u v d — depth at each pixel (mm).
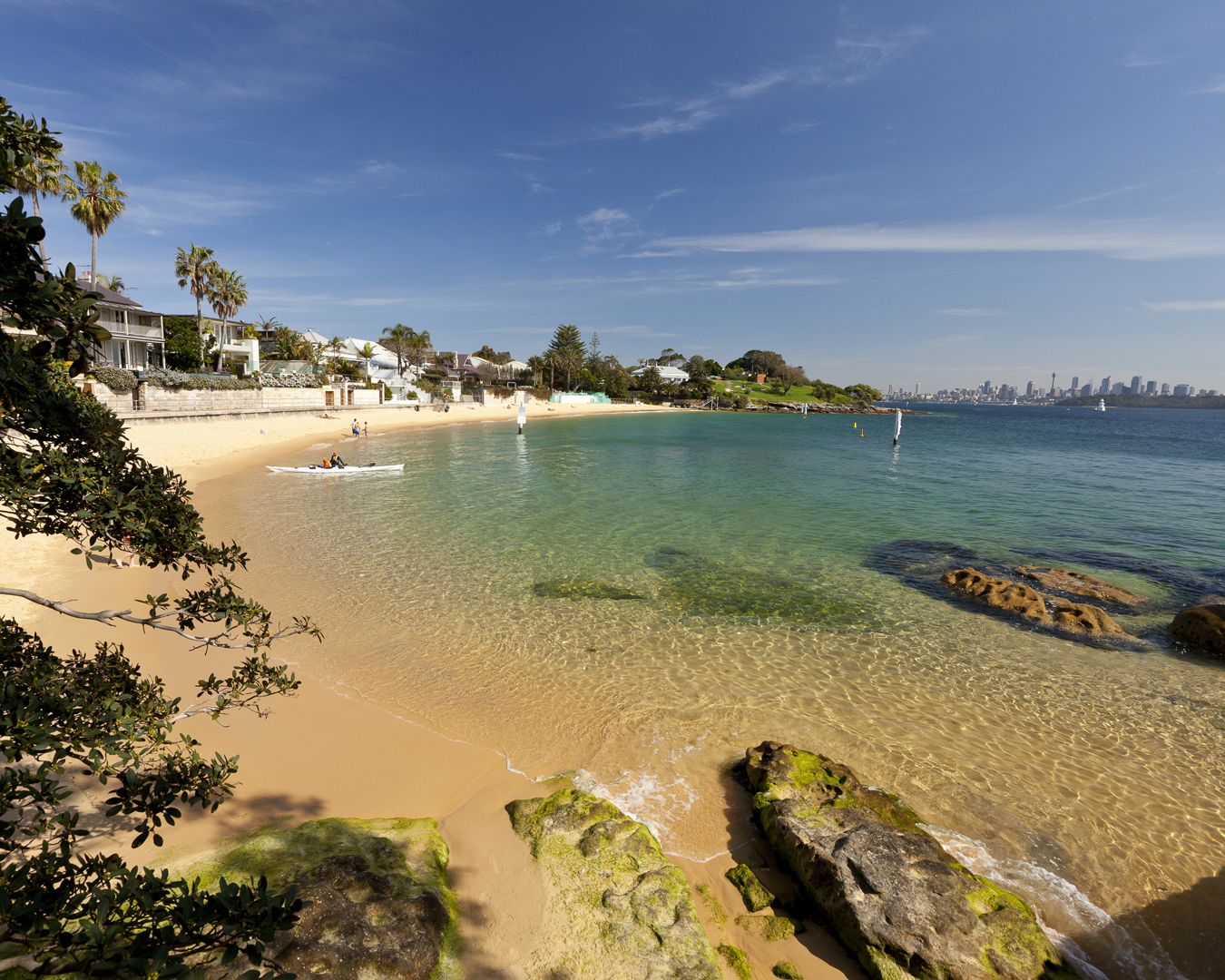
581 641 10672
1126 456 50781
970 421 129000
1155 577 15031
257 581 13297
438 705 8273
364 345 87125
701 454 48188
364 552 15992
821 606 12664
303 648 9945
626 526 19828
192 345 58781
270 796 6035
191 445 35344
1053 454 51844
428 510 21891
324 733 7324
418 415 74312
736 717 8180
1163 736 7938
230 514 20156
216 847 5078
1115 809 6426
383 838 5160
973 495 27797
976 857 5676
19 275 2596
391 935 4074
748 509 23438
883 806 5918
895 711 8461
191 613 4152
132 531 3537
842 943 4605
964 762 7234
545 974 4156
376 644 10234
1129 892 5320
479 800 6195
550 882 4980
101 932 2473
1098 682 9430
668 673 9477
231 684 4484
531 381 128000
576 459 41562
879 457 47125
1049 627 11602
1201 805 6539
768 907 4996
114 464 3572
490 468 34875
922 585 14102
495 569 14766
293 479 28312
